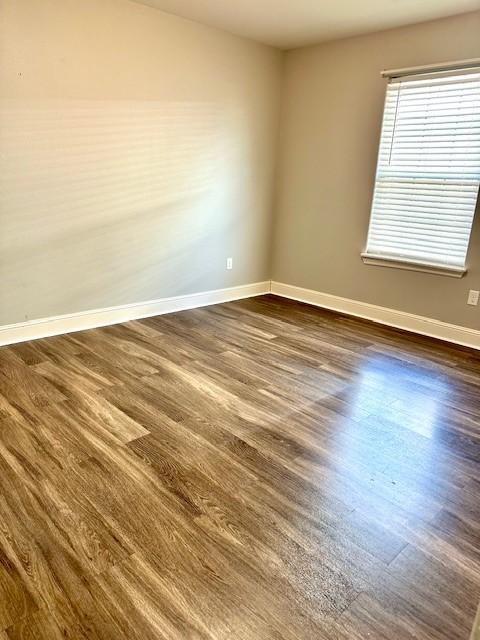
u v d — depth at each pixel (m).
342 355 3.33
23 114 2.91
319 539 1.57
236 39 3.98
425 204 3.70
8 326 3.16
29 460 1.92
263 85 4.33
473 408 2.60
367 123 3.94
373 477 1.94
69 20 2.97
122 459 1.96
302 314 4.32
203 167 4.05
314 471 1.95
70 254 3.35
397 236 3.93
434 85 3.47
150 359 3.06
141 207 3.70
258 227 4.77
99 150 3.32
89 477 1.83
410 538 1.60
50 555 1.45
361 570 1.45
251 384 2.77
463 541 1.60
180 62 3.63
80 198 3.30
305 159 4.47
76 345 3.24
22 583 1.35
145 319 3.93
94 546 1.49
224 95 4.03
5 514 1.61
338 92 4.08
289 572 1.43
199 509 1.69
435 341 3.71
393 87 3.70
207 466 1.94
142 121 3.52
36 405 2.38
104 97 3.26
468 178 3.43
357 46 3.87
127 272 3.75
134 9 3.26
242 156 4.36
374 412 2.50
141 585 1.36
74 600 1.30
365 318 4.27
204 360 3.10
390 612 1.31
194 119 3.86
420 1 3.04
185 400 2.52
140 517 1.63
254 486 1.83
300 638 1.22
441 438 2.27
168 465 1.93
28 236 3.11
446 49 3.37
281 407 2.50
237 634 1.22
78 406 2.39
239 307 4.48
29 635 1.20
